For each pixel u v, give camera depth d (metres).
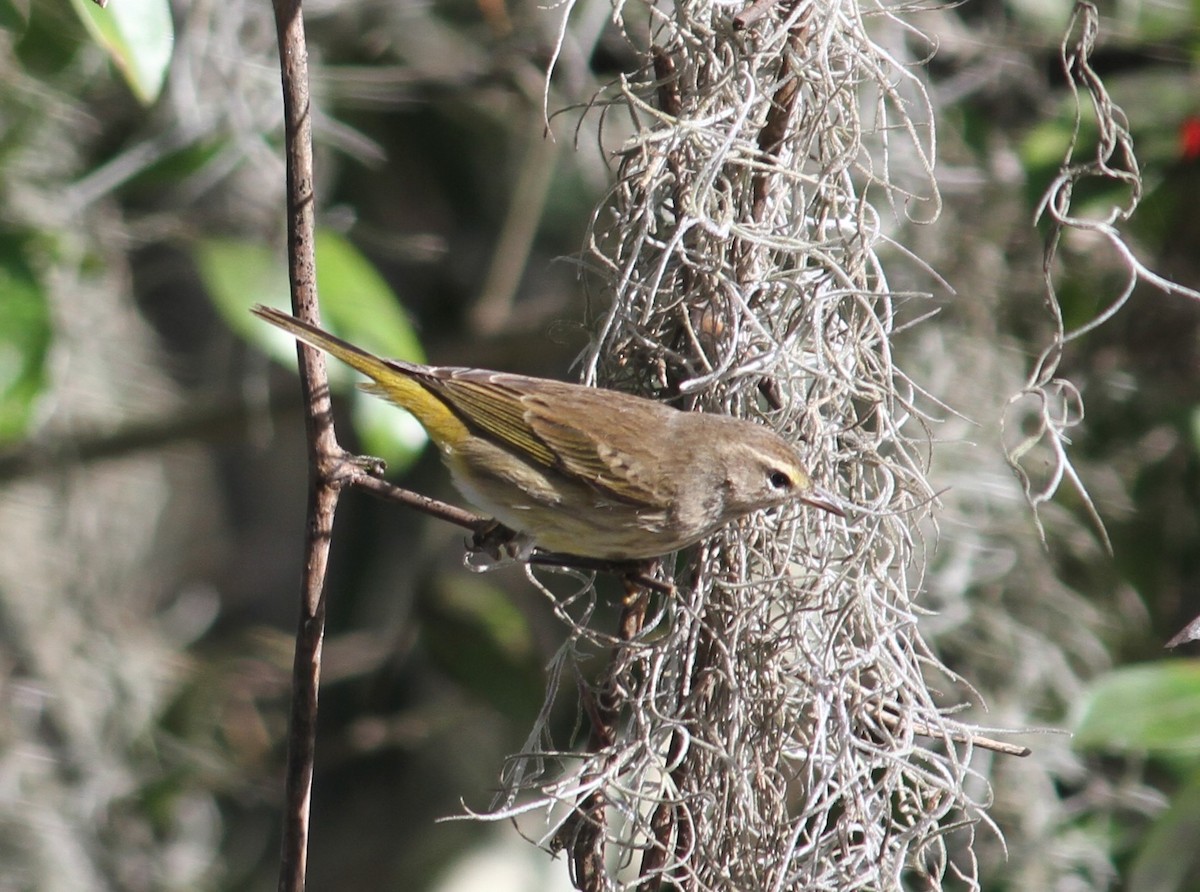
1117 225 11.52
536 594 13.84
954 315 11.80
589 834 7.89
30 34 12.26
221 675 14.81
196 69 12.05
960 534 11.37
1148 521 11.93
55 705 13.86
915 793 8.12
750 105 7.78
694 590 7.91
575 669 8.01
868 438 8.25
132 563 15.24
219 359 15.69
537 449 8.38
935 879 7.97
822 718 7.71
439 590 13.37
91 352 14.23
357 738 14.05
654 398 8.45
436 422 8.85
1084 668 11.59
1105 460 11.95
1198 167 11.27
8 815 13.33
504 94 13.84
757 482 7.74
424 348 14.46
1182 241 11.53
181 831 14.37
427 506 7.57
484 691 13.11
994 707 11.23
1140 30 11.88
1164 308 11.63
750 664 7.96
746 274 7.98
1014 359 11.83
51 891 13.33
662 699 7.99
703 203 7.68
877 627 8.05
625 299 8.09
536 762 8.32
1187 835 9.42
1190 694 9.40
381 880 14.09
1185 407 11.67
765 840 7.86
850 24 8.24
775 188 8.18
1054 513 11.68
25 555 14.07
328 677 14.74
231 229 13.54
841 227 8.23
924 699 8.07
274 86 12.53
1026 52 12.36
